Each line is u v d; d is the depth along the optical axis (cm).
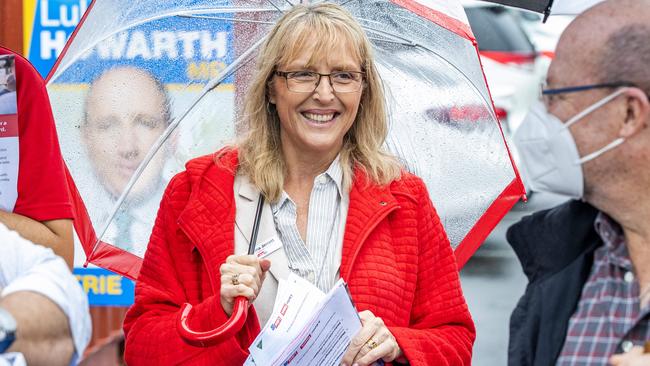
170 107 495
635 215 370
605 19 362
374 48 488
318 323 394
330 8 444
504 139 484
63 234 445
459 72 480
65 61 488
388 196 445
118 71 493
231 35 493
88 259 494
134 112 495
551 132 371
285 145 452
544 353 388
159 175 496
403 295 436
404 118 495
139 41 493
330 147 439
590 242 386
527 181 383
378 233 441
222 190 445
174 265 449
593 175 370
